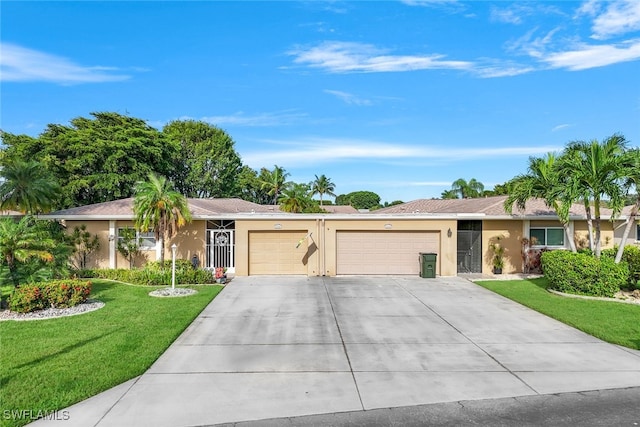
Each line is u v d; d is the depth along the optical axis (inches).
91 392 271.7
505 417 241.9
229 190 2027.6
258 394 272.7
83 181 1215.6
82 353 343.3
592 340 392.2
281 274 796.6
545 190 649.6
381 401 263.0
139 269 770.2
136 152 1332.4
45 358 331.3
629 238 980.6
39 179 807.1
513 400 264.4
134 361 326.3
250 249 798.5
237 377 301.3
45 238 547.8
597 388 282.5
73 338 382.9
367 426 231.8
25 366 314.2
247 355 349.1
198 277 706.8
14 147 1216.8
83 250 829.2
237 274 785.6
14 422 233.0
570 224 836.6
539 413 246.7
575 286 600.7
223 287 665.0
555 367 322.3
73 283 507.2
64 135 1253.7
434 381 294.8
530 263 829.2
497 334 412.5
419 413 247.3
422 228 793.6
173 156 1562.5
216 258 829.2
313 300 571.5
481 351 360.5
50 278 535.5
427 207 1157.7
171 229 715.4
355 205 3363.7
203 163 1849.2
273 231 798.5
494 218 809.5
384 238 799.1
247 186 2260.1
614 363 330.6
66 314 472.4
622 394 273.1
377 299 579.5
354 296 599.8
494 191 2204.7
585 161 591.5
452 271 790.5
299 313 498.6
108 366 315.3
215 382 292.0
